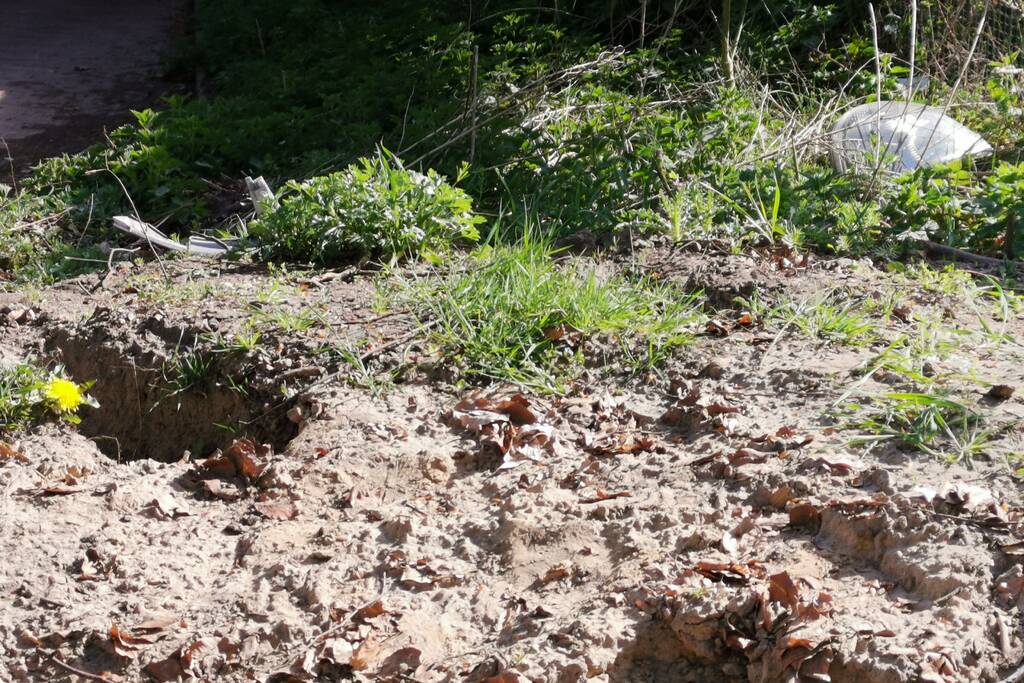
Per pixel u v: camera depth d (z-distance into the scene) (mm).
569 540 3502
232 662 3125
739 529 3426
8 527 3678
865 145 7797
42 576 3461
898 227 6367
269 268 6082
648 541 3434
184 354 5133
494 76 9781
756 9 10984
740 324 5027
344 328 5172
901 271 5742
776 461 3779
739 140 8008
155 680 3094
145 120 9023
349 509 3818
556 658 3008
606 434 4227
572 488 3832
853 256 6066
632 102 8664
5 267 7141
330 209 6203
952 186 6934
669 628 3113
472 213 6723
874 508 3361
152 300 5672
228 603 3352
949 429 3803
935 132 7863
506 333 4883
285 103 9781
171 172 8289
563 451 4117
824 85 10094
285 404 4719
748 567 3227
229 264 6266
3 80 13008
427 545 3580
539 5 12031
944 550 3172
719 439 4027
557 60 10344
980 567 3102
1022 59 10062
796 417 4113
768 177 7152
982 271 5840
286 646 3178
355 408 4500
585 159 7375
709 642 3061
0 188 8180
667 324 4910
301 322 5176
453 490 3922
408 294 5422
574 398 4520
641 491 3742
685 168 7441
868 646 2902
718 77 9570
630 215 6602
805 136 7980
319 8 12625
